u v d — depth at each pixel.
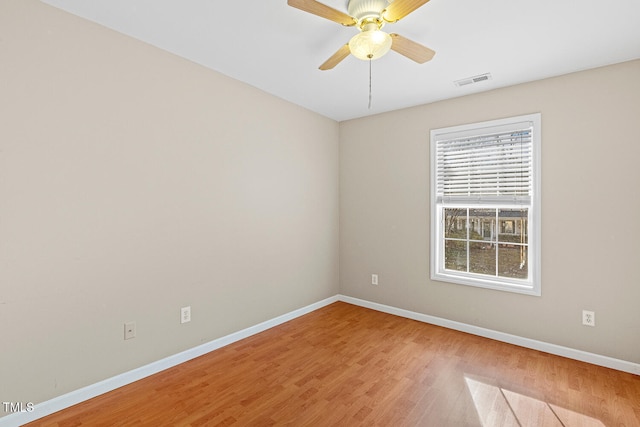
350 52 1.88
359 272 3.97
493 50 2.26
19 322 1.75
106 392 2.08
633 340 2.37
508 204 2.93
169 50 2.36
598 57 2.34
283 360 2.55
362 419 1.85
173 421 1.82
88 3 1.80
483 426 1.79
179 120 2.45
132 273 2.20
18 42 1.72
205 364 2.48
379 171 3.76
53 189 1.85
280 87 3.03
